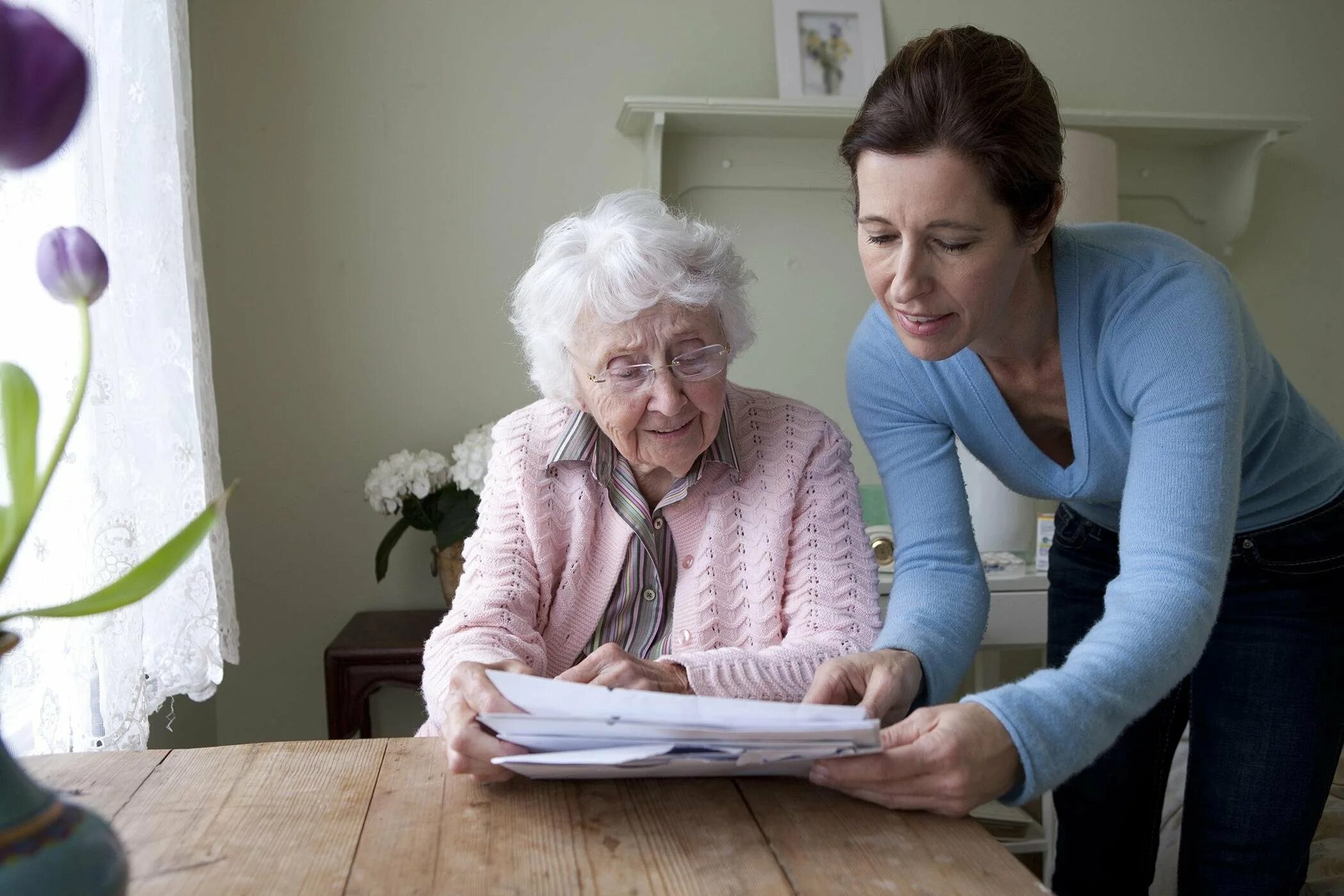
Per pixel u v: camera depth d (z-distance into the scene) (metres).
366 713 2.25
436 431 2.51
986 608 1.21
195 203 1.79
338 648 2.19
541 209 2.50
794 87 2.48
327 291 2.45
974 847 0.84
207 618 1.57
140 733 1.39
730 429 1.40
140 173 1.49
